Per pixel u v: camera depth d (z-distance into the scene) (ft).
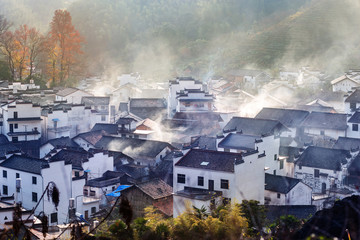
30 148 330.34
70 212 203.92
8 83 440.45
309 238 82.79
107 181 250.57
